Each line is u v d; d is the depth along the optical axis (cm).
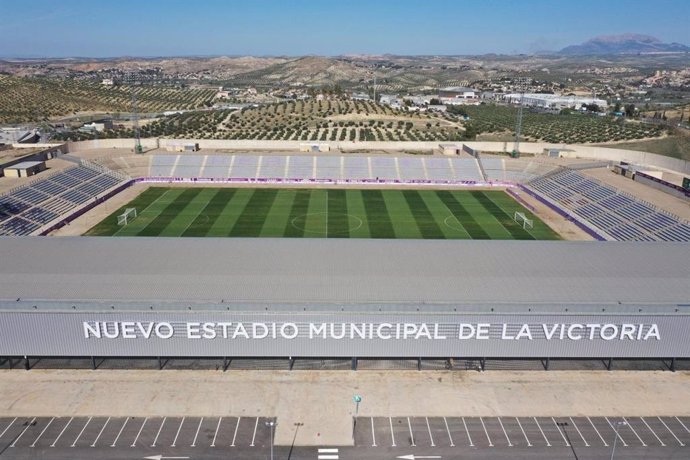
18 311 4809
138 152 13775
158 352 5003
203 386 4769
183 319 4888
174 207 10588
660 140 19050
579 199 10762
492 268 5688
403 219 10088
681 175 11694
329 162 13388
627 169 11738
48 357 5100
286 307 4878
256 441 4125
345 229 9450
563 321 4962
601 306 4928
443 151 14600
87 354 4981
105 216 9925
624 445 4147
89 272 5412
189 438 4144
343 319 4919
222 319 4900
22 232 8719
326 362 5150
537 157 13975
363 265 5719
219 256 5884
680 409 4575
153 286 5156
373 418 4403
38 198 9938
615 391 4800
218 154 13600
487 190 12406
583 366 5141
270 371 5006
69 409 4444
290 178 12794
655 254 6119
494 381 4919
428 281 5369
